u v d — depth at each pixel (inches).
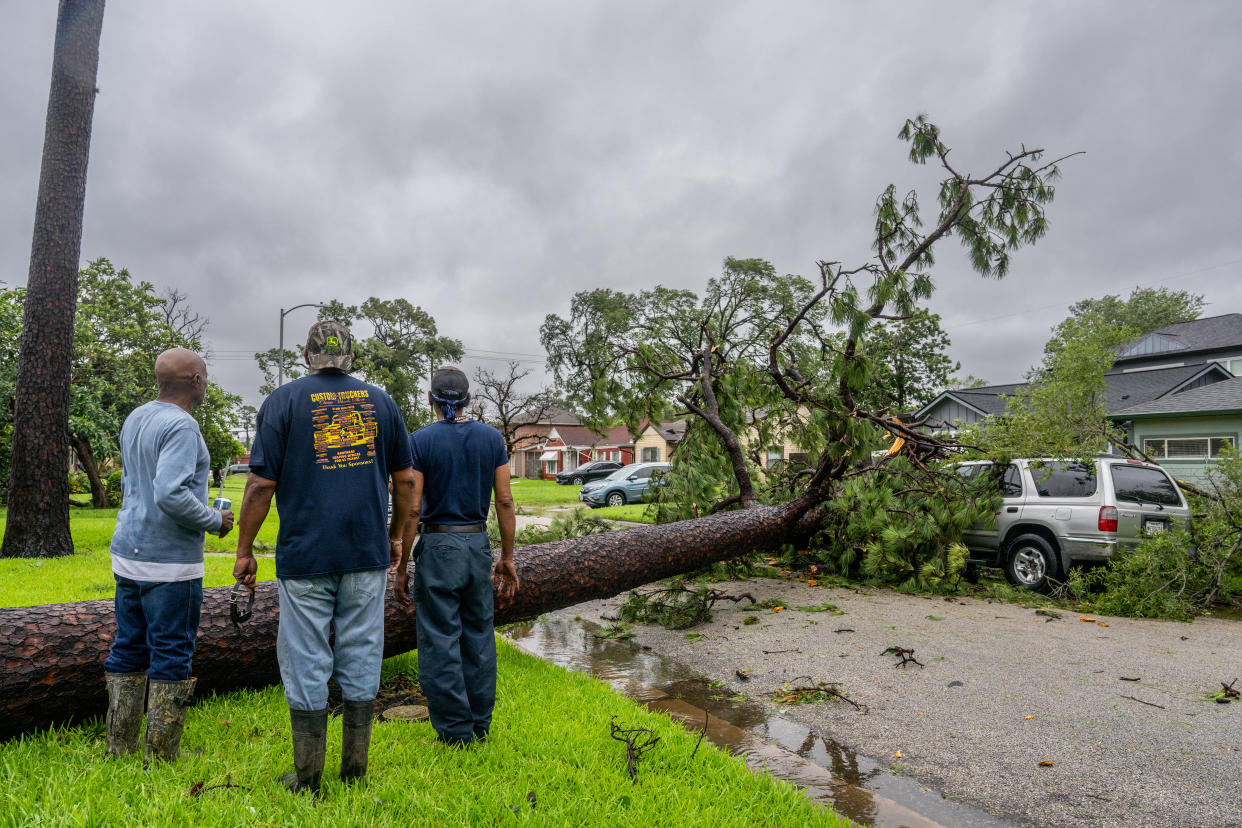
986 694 171.3
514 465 2691.9
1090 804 115.6
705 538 252.7
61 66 361.7
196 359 108.1
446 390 123.0
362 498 101.0
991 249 312.0
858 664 196.5
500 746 120.3
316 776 98.6
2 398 460.1
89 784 92.1
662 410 365.7
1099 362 328.5
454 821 91.3
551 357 1962.4
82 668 117.3
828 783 121.7
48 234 361.1
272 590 147.3
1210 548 277.4
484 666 123.7
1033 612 267.9
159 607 102.3
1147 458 318.0
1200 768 129.2
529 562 187.6
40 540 362.3
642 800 102.0
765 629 238.2
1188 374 922.1
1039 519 305.9
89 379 647.1
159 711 103.0
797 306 1460.4
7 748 109.7
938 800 117.0
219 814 88.0
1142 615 264.8
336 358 103.9
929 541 300.7
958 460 323.3
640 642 224.5
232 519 113.7
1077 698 168.1
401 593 124.6
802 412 328.8
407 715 137.9
